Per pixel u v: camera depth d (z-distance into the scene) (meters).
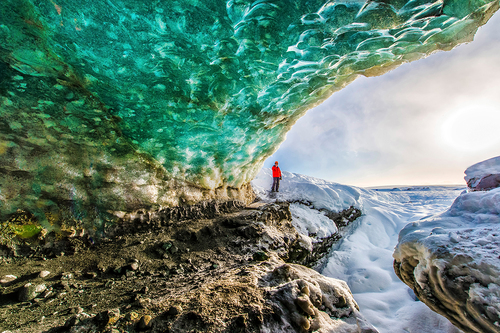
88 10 2.64
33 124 3.07
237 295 2.30
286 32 3.21
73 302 2.35
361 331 2.18
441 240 2.51
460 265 2.21
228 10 2.85
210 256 3.95
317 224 7.89
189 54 3.32
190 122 4.38
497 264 2.03
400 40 3.62
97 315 1.95
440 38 3.66
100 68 3.18
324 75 4.54
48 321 1.97
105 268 3.09
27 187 3.09
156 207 4.48
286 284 2.41
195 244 4.28
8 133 2.93
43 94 3.08
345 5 2.82
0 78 2.79
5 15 2.51
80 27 2.75
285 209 6.69
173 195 4.95
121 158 3.97
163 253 3.71
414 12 2.96
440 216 3.13
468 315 2.13
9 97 2.87
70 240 3.34
